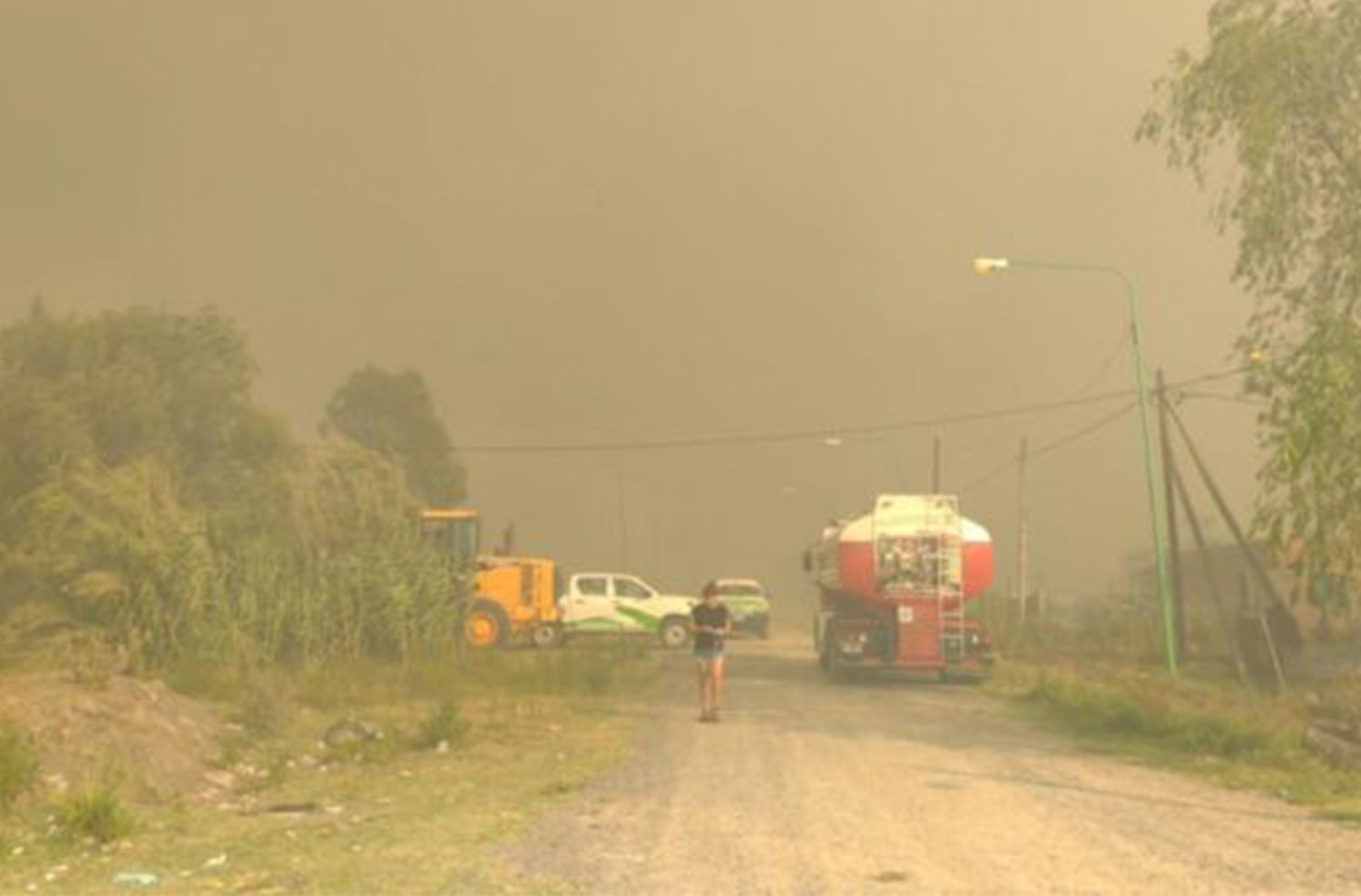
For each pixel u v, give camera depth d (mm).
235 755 14555
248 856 9500
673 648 41312
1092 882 8859
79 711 13867
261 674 21844
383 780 13594
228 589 24625
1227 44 18484
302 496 28234
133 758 13148
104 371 43344
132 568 23000
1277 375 16734
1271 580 32281
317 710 19797
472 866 9117
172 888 8531
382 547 27797
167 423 43312
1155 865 9469
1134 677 26266
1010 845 10180
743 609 49844
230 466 46656
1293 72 18422
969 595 28812
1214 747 16797
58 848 9836
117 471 24594
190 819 11156
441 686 23047
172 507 24266
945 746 17172
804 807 11859
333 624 25453
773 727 19062
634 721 19562
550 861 9312
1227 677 28484
